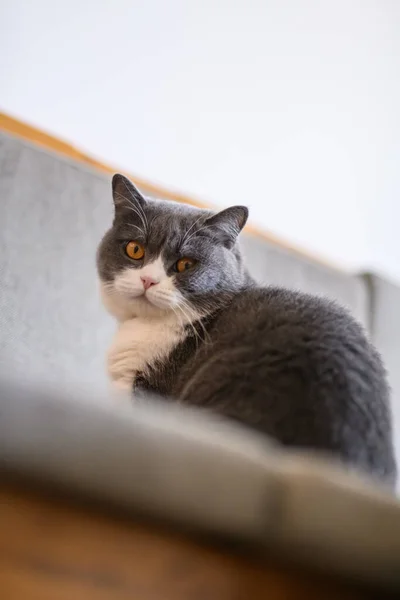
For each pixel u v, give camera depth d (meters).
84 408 0.57
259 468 0.62
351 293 2.06
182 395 1.13
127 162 2.07
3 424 0.52
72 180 1.68
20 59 1.91
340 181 2.57
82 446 0.54
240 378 0.99
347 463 0.85
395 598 0.66
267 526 0.60
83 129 2.00
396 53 2.83
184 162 2.20
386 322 2.09
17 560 0.51
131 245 1.38
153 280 1.31
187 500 0.57
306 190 2.47
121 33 2.12
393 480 0.96
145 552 0.56
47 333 1.56
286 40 2.51
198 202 2.00
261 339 1.05
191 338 1.31
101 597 0.54
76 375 1.52
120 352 1.35
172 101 2.20
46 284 1.58
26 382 0.58
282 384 0.94
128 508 0.55
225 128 2.31
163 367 1.30
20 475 0.52
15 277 1.54
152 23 2.20
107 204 1.74
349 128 2.63
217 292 1.35
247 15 2.43
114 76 2.09
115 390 1.25
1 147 1.57
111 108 2.07
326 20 2.63
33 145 1.65
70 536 0.54
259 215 2.33
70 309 1.61
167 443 0.58
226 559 0.59
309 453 0.83
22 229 1.57
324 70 2.60
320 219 2.48
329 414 0.89
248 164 2.34
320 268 2.06
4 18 1.90
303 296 1.23
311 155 2.51
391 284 2.17
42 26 1.97
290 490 0.62
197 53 2.29
